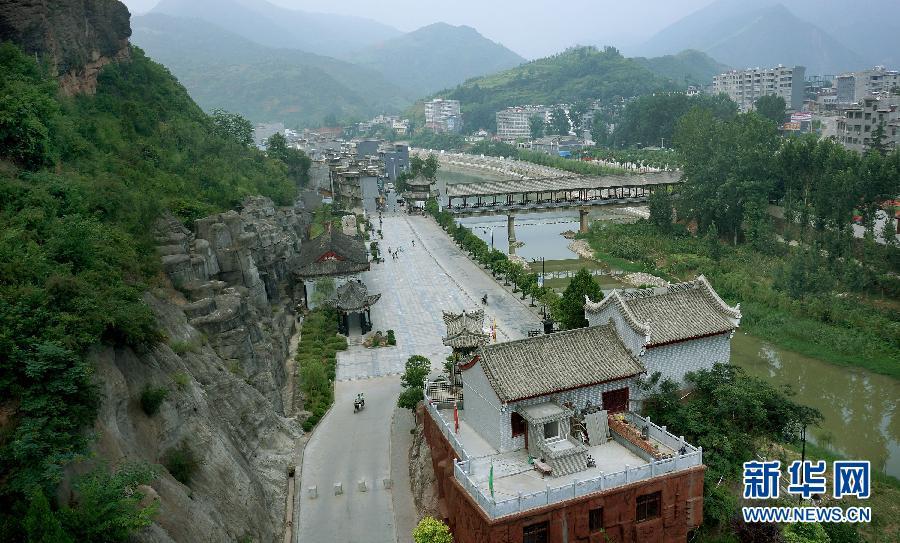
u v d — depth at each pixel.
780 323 84.75
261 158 138.12
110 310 35.00
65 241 39.69
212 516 35.34
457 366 55.50
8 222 40.94
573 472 39.34
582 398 43.56
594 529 37.28
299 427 58.09
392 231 152.25
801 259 92.38
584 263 126.12
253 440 50.19
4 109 52.66
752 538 39.88
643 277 109.69
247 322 60.88
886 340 77.94
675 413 44.47
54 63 76.62
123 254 47.88
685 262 113.31
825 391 68.81
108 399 32.44
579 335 44.84
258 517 40.72
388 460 52.91
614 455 41.22
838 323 83.56
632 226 141.75
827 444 57.88
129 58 108.12
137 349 37.94
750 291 94.88
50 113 57.53
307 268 88.75
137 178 70.69
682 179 144.50
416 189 189.12
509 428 41.94
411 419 59.78
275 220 95.12
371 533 43.72
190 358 47.38
